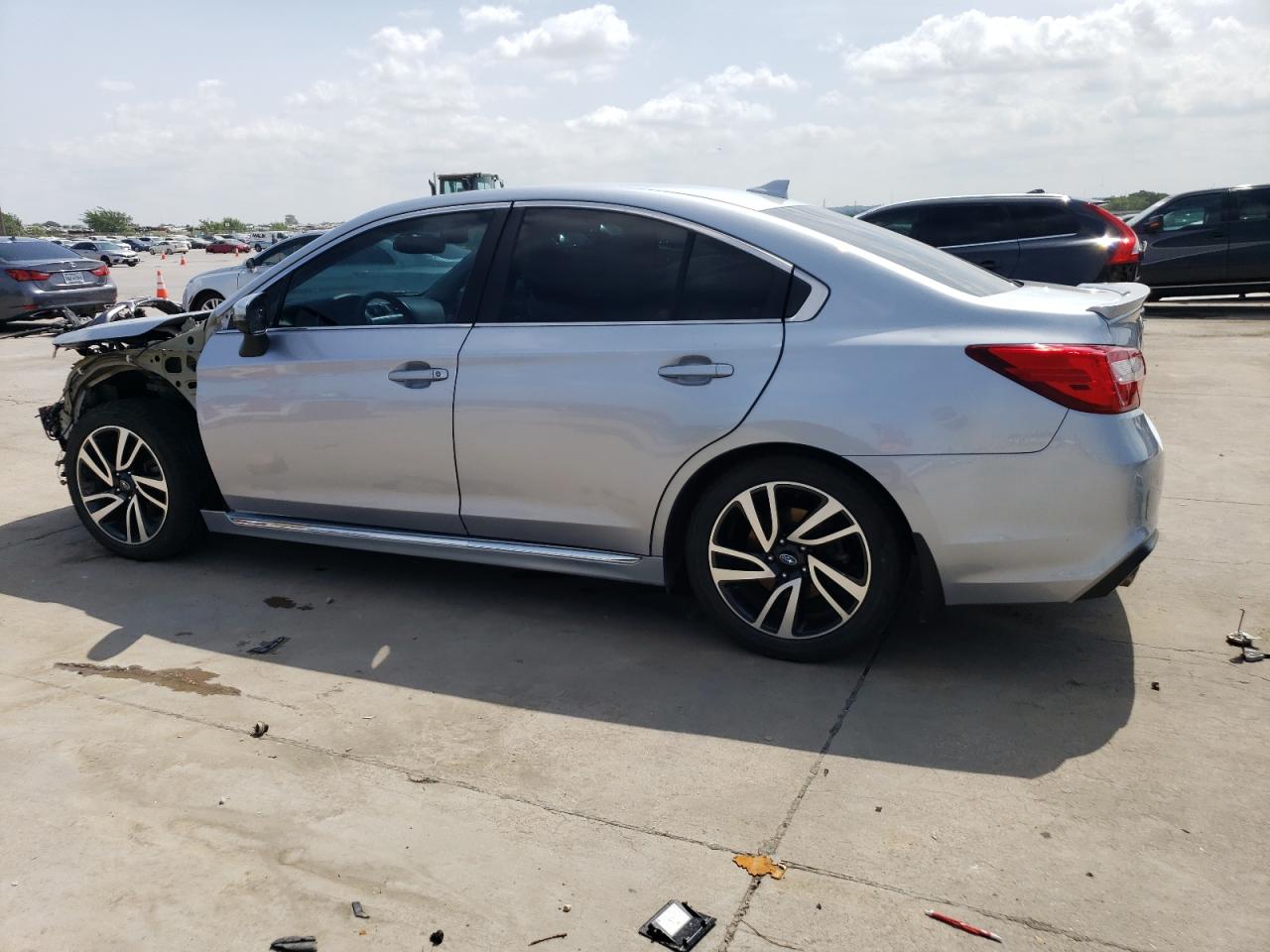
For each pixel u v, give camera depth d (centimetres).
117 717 320
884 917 226
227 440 428
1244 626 378
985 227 1123
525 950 217
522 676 348
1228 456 626
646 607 407
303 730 311
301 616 403
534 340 366
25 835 258
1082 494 308
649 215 361
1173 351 1066
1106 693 327
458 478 384
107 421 455
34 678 348
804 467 332
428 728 312
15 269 1454
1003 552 316
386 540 408
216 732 310
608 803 271
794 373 328
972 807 266
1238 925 221
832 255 338
